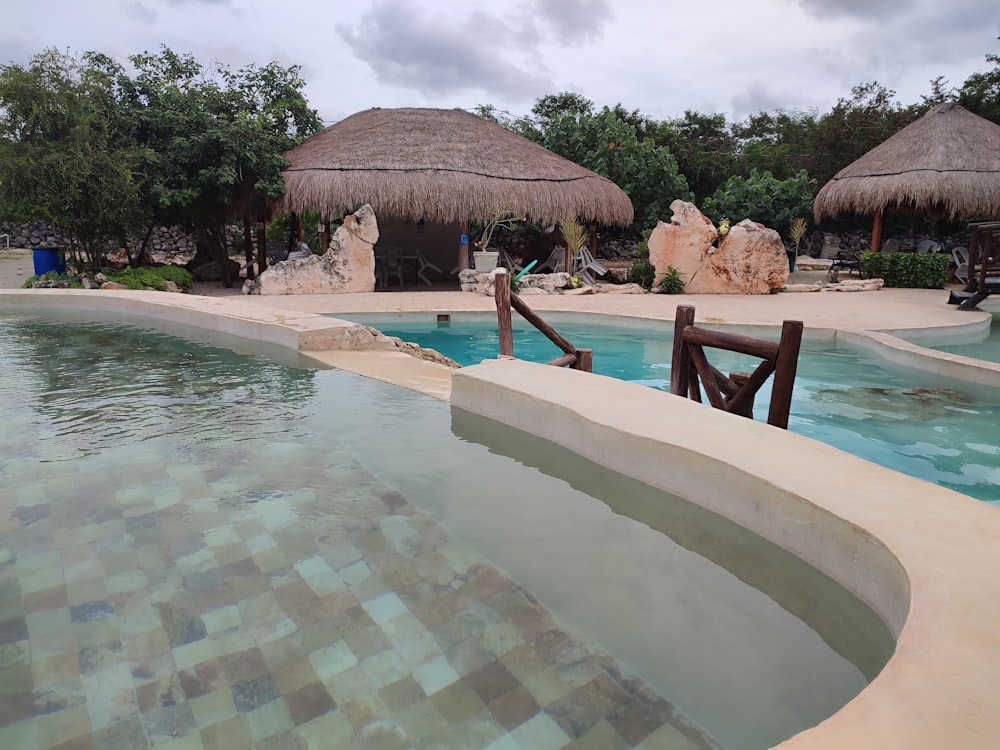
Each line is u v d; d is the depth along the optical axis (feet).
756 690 5.68
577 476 10.83
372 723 5.26
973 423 16.16
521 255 67.56
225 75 50.70
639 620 6.73
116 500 9.61
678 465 9.09
